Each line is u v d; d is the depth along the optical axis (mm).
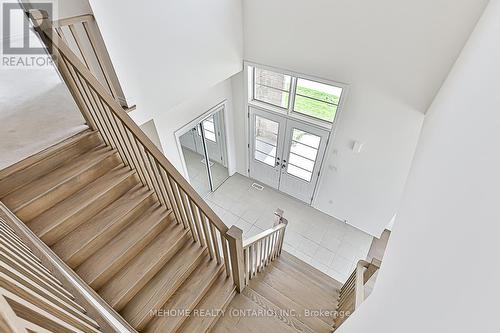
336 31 3051
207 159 4883
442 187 1239
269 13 3383
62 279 1258
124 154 2191
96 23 2174
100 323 1174
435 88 2793
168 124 3701
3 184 1782
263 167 5316
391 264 1653
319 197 4855
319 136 4152
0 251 850
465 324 562
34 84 2820
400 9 2592
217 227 2064
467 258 685
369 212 4336
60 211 1880
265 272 3213
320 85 3748
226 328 2248
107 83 2520
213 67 3531
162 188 2191
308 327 2449
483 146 900
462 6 2297
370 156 3781
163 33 2725
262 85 4348
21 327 471
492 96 1012
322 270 4098
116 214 2068
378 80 3105
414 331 815
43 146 2002
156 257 2125
